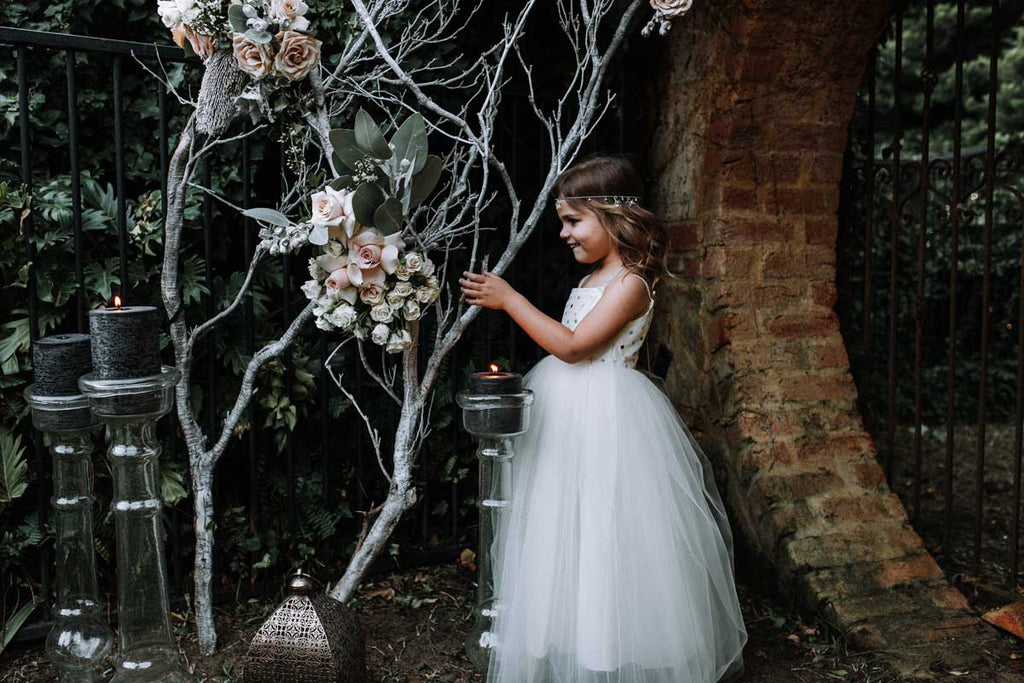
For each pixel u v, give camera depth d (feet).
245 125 8.63
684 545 7.13
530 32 9.84
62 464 6.63
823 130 9.30
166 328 8.60
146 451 6.43
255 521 8.70
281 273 9.30
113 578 8.39
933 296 18.88
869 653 7.63
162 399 6.23
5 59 8.21
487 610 7.45
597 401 7.14
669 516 7.07
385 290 6.58
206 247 8.12
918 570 8.51
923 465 15.11
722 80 8.73
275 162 9.38
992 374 18.72
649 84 9.86
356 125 6.42
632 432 7.09
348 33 8.90
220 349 8.67
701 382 9.48
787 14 8.33
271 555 8.79
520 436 7.38
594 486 6.93
